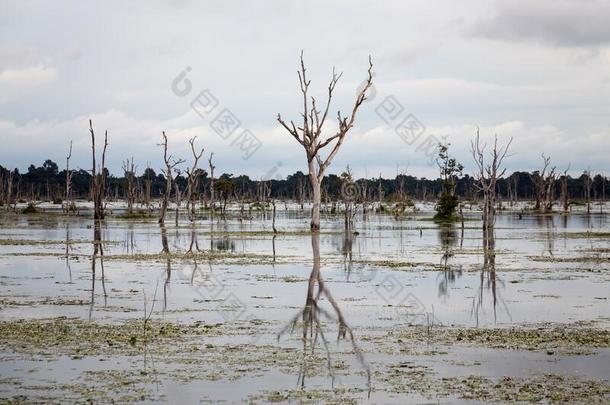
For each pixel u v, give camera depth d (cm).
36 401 1238
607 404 1234
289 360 1541
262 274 3122
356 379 1393
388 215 11162
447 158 9706
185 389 1317
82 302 2305
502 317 2081
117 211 11812
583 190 19400
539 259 3812
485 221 6272
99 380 1371
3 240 5044
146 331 1828
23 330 1817
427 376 1417
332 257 3931
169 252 4194
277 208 14125
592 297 2453
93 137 8244
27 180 19088
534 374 1433
